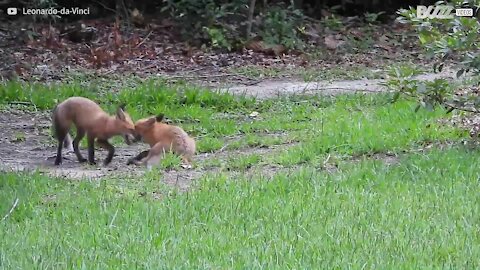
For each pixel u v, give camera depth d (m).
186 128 16.66
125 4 29.80
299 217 10.06
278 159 13.40
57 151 14.64
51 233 9.65
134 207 10.68
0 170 13.18
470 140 13.84
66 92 19.56
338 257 8.56
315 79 22.77
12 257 8.65
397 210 10.30
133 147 15.38
